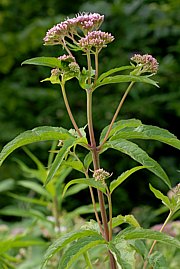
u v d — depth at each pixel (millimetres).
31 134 2496
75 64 2572
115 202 8695
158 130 2545
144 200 8914
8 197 8586
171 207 2711
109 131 2623
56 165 2383
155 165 2408
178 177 8719
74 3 10156
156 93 9266
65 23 2682
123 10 9031
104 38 2566
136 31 9008
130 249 2406
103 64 9172
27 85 9906
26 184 4664
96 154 2621
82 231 2469
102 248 3963
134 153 2439
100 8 9055
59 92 9609
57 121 9453
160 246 4336
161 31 9016
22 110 9438
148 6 9219
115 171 9016
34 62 2570
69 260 2434
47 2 10156
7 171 8820
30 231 4879
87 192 8586
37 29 8867
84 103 9602
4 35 8953
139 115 9203
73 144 2461
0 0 9867
